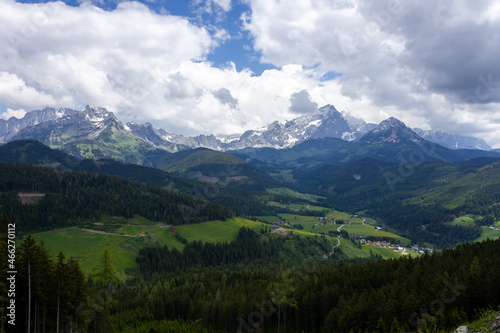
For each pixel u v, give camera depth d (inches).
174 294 5064.0
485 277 2891.2
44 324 2628.0
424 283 3430.1
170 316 4726.9
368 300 3486.7
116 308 4879.4
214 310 4355.3
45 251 2637.8
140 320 4429.1
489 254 3880.4
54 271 2655.0
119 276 6855.3
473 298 2851.9
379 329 3110.2
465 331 1378.0
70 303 2701.8
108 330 3277.6
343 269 4968.0
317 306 3996.1
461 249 4446.4
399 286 3560.5
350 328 3351.4
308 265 7588.6
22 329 2532.0
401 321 3031.5
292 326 4298.7
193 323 4387.3
